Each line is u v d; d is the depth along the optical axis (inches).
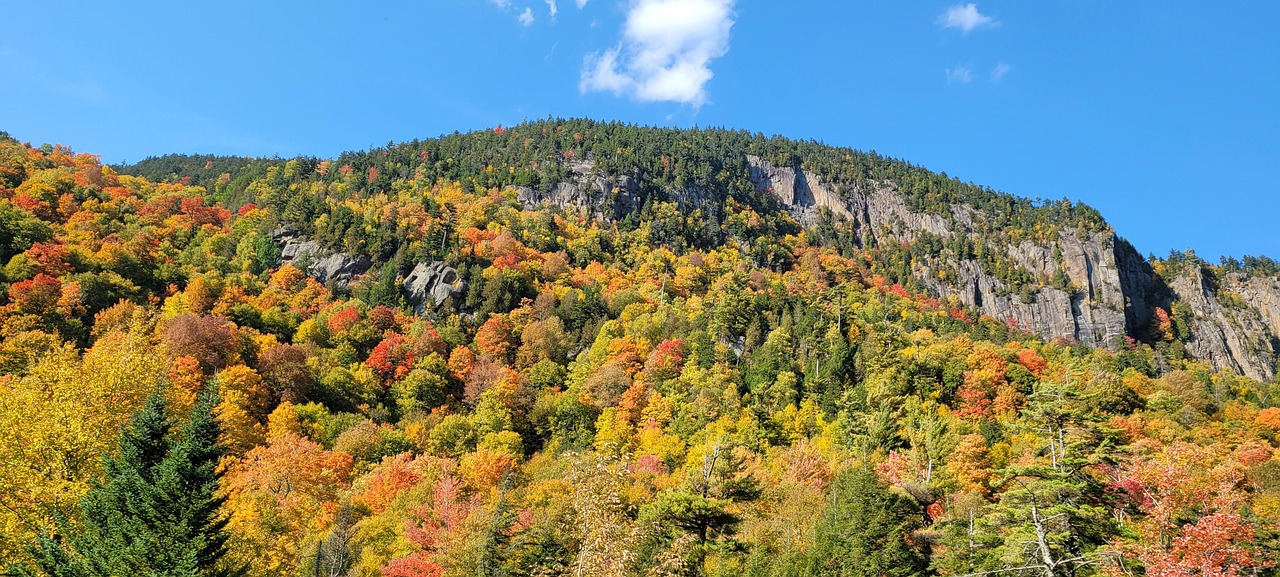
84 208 4985.2
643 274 6323.8
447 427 2901.1
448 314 4758.9
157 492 814.5
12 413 975.6
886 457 2246.6
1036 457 1400.1
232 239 5413.4
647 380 3417.8
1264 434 2864.2
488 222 6624.0
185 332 3107.8
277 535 1406.3
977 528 1270.9
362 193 7332.7
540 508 1752.0
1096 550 984.9
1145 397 3245.6
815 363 3412.9
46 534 799.1
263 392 3038.9
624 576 828.6
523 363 4079.7
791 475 2043.6
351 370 3553.2
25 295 3307.1
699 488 1412.4
